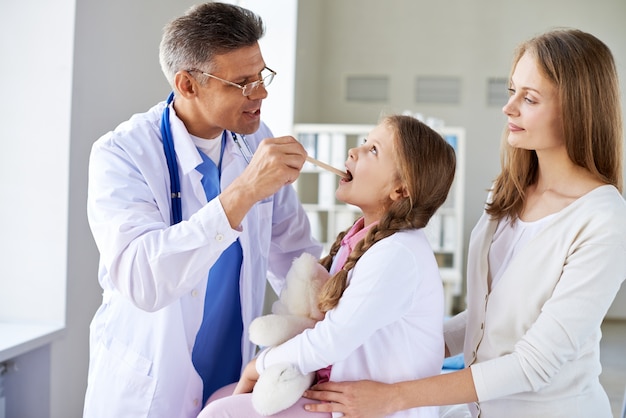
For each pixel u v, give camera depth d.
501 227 1.55
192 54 1.62
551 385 1.39
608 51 1.39
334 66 7.49
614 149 1.41
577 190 1.42
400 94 7.43
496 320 1.45
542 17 7.26
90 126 2.47
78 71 2.37
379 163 1.53
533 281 1.40
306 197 6.70
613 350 5.63
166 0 2.92
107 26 2.53
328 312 1.40
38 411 2.38
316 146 6.24
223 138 1.86
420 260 1.42
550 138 1.41
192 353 1.77
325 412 1.39
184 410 1.71
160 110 1.82
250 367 1.46
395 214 1.46
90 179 1.65
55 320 2.42
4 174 2.41
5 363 2.37
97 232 1.55
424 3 7.36
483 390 1.34
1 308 2.45
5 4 2.37
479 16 7.32
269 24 5.27
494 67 7.32
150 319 1.67
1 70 2.38
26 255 2.42
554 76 1.37
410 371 1.42
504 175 1.57
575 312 1.31
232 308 1.82
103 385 1.71
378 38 7.43
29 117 2.37
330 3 7.46
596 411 1.41
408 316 1.43
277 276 2.20
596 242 1.31
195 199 1.74
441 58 7.38
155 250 1.43
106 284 1.73
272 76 1.71
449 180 1.54
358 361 1.42
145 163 1.67
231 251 1.78
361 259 1.41
